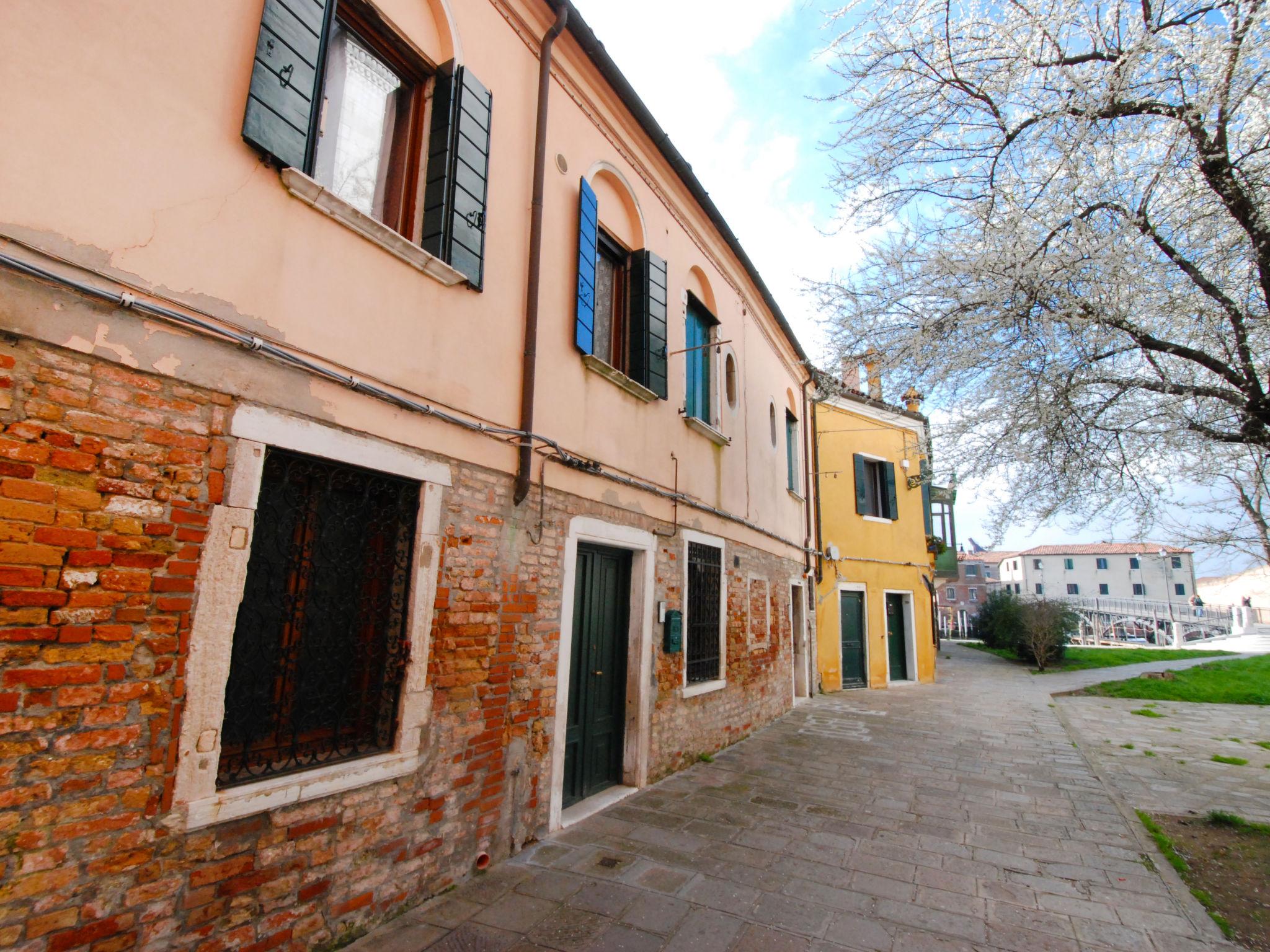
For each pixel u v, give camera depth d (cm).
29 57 244
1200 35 451
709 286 893
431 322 414
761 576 1046
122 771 256
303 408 331
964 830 565
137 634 263
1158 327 568
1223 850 529
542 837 496
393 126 437
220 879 286
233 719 308
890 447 1758
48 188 246
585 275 585
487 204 471
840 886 443
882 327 639
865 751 868
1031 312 560
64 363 249
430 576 400
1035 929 391
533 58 538
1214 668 1977
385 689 379
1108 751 909
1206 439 580
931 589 1830
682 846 501
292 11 336
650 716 661
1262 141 497
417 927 361
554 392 535
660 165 741
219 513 292
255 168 318
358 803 350
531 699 487
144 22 279
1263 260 491
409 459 390
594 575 615
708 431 819
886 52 542
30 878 231
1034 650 2128
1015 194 562
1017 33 518
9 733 229
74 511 249
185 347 286
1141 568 5988
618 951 349
